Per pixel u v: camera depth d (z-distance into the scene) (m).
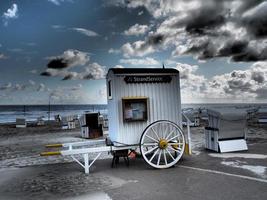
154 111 6.89
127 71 6.74
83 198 4.48
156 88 6.95
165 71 7.06
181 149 6.68
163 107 6.98
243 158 7.19
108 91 7.39
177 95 7.14
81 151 6.22
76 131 18.80
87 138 14.05
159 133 6.77
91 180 5.61
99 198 4.45
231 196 4.25
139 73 6.81
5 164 7.89
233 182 4.99
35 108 97.19
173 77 7.12
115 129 6.73
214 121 8.49
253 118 21.12
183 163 6.84
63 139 14.09
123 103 6.59
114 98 6.66
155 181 5.30
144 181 5.34
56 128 22.45
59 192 4.88
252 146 9.09
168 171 6.08
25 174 6.48
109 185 5.18
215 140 8.34
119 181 5.43
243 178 5.23
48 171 6.75
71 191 4.91
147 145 6.46
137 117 6.70
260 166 6.20
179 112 7.14
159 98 6.96
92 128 14.34
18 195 4.80
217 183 4.97
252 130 14.07
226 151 8.16
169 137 6.84
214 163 6.70
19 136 16.67
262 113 24.48
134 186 5.03
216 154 7.92
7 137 16.28
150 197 4.38
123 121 6.59
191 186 4.86
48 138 14.88
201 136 12.84
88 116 14.50
